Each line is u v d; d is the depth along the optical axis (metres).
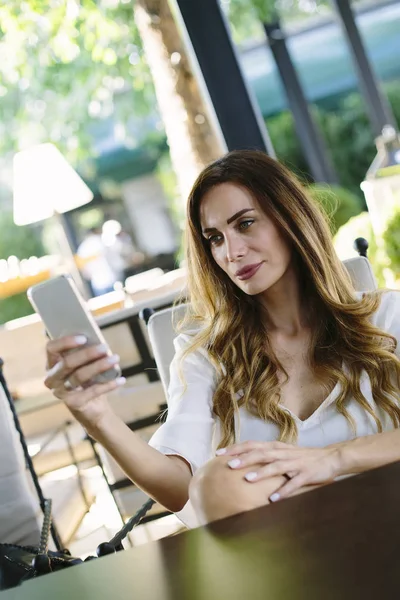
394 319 1.74
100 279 7.62
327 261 1.71
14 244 10.52
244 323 1.75
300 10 9.25
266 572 0.79
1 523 2.18
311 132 8.63
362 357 1.64
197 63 4.23
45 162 5.15
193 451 1.57
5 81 7.98
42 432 5.08
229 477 1.15
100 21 6.44
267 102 10.20
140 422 2.78
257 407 1.66
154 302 2.74
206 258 1.75
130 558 0.96
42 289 1.13
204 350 1.77
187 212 1.73
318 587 0.72
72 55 6.44
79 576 0.96
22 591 0.96
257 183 1.64
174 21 4.93
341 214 7.11
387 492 0.91
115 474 2.74
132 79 7.61
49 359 1.13
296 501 0.98
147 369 2.75
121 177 11.02
